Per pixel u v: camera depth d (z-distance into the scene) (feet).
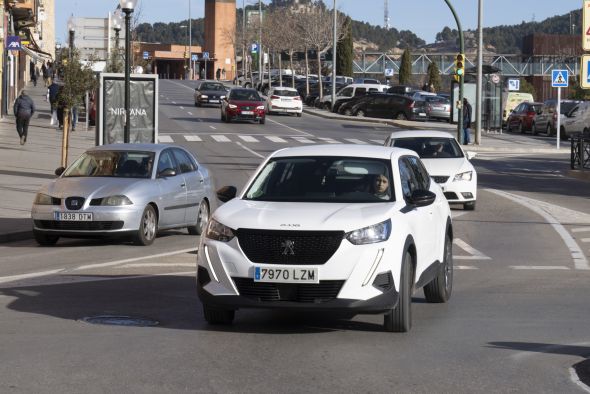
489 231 68.28
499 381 27.84
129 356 30.09
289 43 362.53
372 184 36.45
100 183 59.62
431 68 362.53
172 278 46.91
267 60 378.32
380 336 33.83
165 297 41.45
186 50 494.59
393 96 221.66
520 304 41.24
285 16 372.58
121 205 58.34
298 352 31.07
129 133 89.97
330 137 168.76
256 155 132.57
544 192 97.60
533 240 64.13
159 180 62.13
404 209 35.40
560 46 369.71
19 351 30.53
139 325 35.24
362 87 253.03
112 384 26.63
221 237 33.30
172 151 65.46
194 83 390.42
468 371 28.94
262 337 33.40
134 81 98.58
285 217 33.19
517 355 31.22
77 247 59.52
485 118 195.93
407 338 33.58
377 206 34.81
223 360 29.78
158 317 36.86
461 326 36.06
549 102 191.62
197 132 171.01
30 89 266.77
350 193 36.19
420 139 82.07
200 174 68.03
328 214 33.45
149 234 60.44
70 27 147.02
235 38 425.28
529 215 77.92
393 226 33.53
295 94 234.99
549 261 55.21
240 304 32.78
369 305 32.40
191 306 39.29
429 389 26.76
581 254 58.08
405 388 26.78
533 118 198.49
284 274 32.30
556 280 48.44
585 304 41.39
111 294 42.04
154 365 28.94
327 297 32.42
